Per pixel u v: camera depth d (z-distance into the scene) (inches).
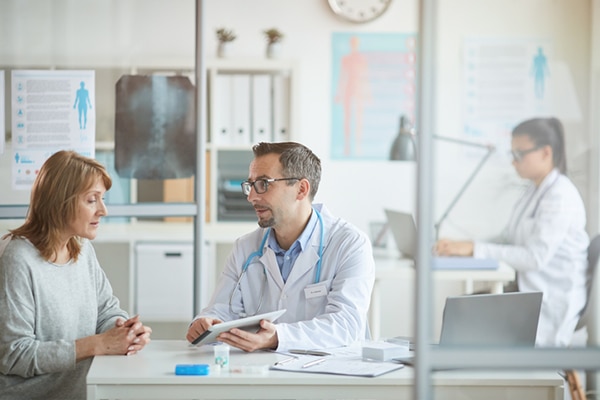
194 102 151.2
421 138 81.4
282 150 120.6
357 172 244.2
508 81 103.7
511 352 82.0
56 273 114.3
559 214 107.0
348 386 95.9
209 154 226.2
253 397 96.0
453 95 102.9
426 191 81.3
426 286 81.0
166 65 151.3
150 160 150.5
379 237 232.7
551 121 103.3
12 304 109.1
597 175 104.7
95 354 107.6
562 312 107.3
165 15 150.3
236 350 110.7
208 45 239.5
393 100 243.1
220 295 125.4
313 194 122.6
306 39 241.9
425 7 81.0
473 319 99.2
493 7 101.9
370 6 241.3
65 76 148.2
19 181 146.9
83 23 148.6
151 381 95.2
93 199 113.9
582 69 102.9
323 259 121.3
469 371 97.5
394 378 95.6
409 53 242.2
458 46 102.4
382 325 243.0
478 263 119.3
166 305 216.2
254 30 240.5
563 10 102.0
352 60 242.2
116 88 149.4
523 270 110.0
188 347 112.7
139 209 148.9
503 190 106.3
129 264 214.5
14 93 147.3
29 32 147.3
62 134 148.3
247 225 225.1
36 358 107.3
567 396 102.1
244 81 226.8
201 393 95.9
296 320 120.9
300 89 239.1
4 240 113.8
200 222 150.4
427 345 81.0
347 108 243.3
